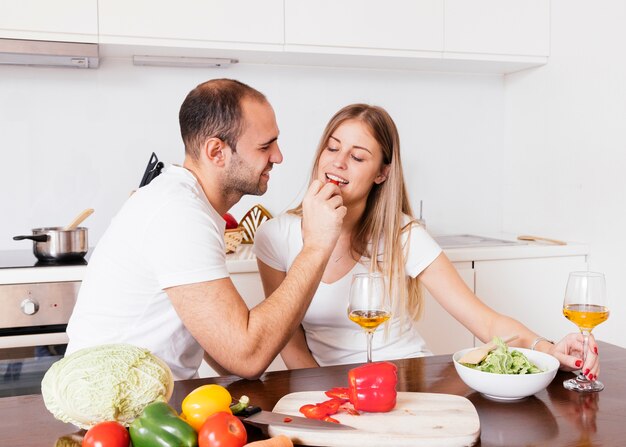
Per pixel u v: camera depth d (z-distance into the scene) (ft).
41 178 8.77
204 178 4.68
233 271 7.78
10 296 7.09
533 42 9.63
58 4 7.66
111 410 3.17
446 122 10.48
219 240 4.33
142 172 9.13
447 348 8.68
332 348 5.66
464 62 9.57
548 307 9.12
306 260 4.43
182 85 9.20
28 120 8.66
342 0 8.65
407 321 5.89
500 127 10.81
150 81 9.07
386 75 10.09
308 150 9.81
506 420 3.46
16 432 3.33
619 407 3.64
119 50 8.40
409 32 8.98
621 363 4.50
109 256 4.48
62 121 8.79
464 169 10.62
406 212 6.07
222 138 4.53
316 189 4.59
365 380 3.44
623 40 8.26
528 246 8.95
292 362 5.64
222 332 4.03
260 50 8.43
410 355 5.68
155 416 2.93
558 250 8.96
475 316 5.38
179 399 3.77
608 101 8.55
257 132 4.58
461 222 10.68
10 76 8.55
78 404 3.15
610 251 8.68
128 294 4.44
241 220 9.37
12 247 8.74
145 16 7.97
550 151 9.73
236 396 3.83
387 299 4.11
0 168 8.61
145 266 4.35
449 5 9.14
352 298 4.08
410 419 3.35
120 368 3.22
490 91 10.69
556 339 9.23
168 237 4.16
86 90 8.84
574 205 9.29
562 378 4.18
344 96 9.92
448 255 8.56
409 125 10.28
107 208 9.04
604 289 4.04
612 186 8.55
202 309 4.08
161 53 8.61
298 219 5.85
